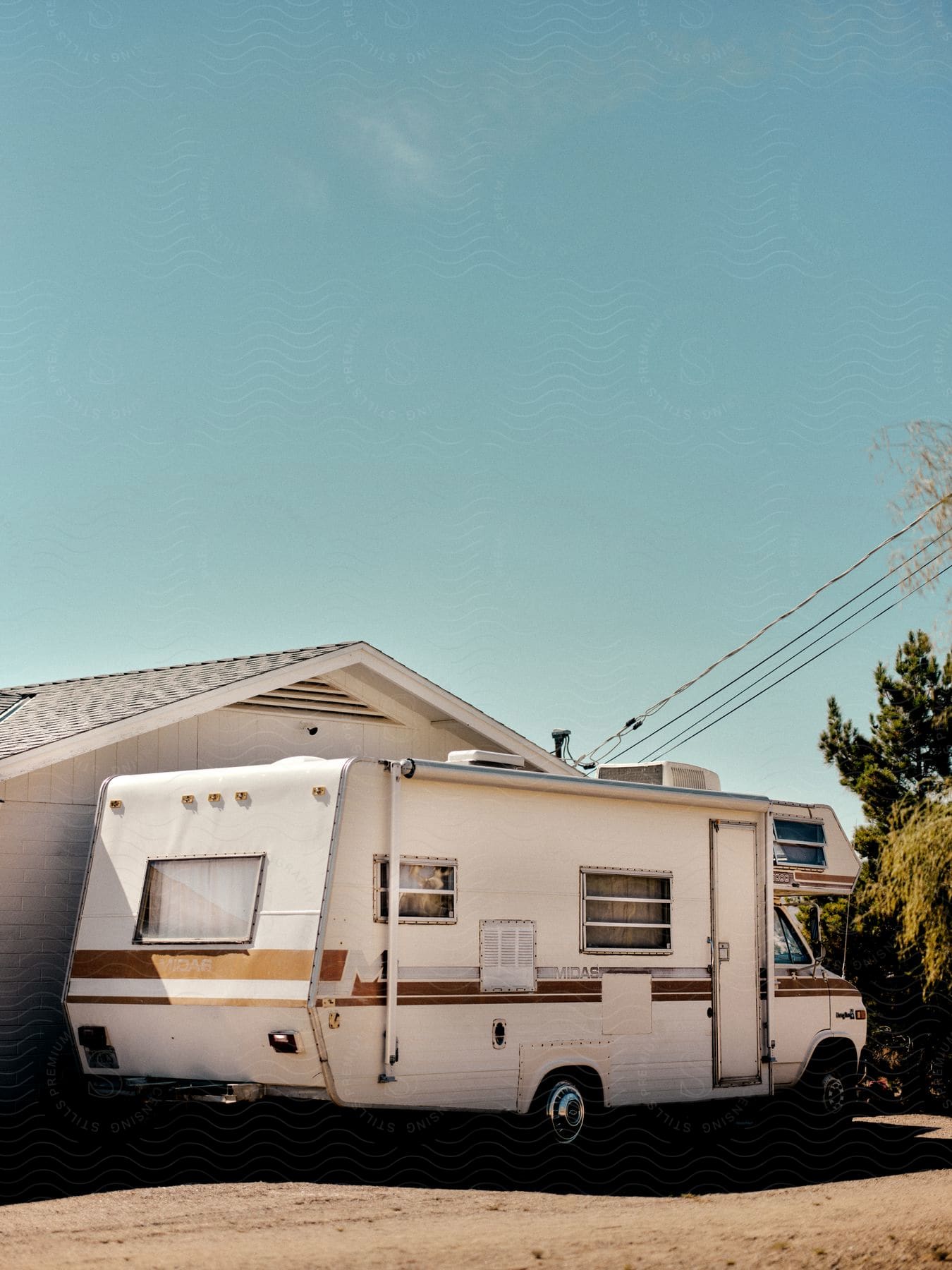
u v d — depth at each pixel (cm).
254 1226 789
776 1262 717
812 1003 1338
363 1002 964
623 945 1155
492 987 1045
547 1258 716
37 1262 685
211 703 1400
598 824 1152
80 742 1283
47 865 1277
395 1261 702
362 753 1562
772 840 1325
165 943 1030
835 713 1822
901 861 1527
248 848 1010
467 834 1052
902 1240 766
